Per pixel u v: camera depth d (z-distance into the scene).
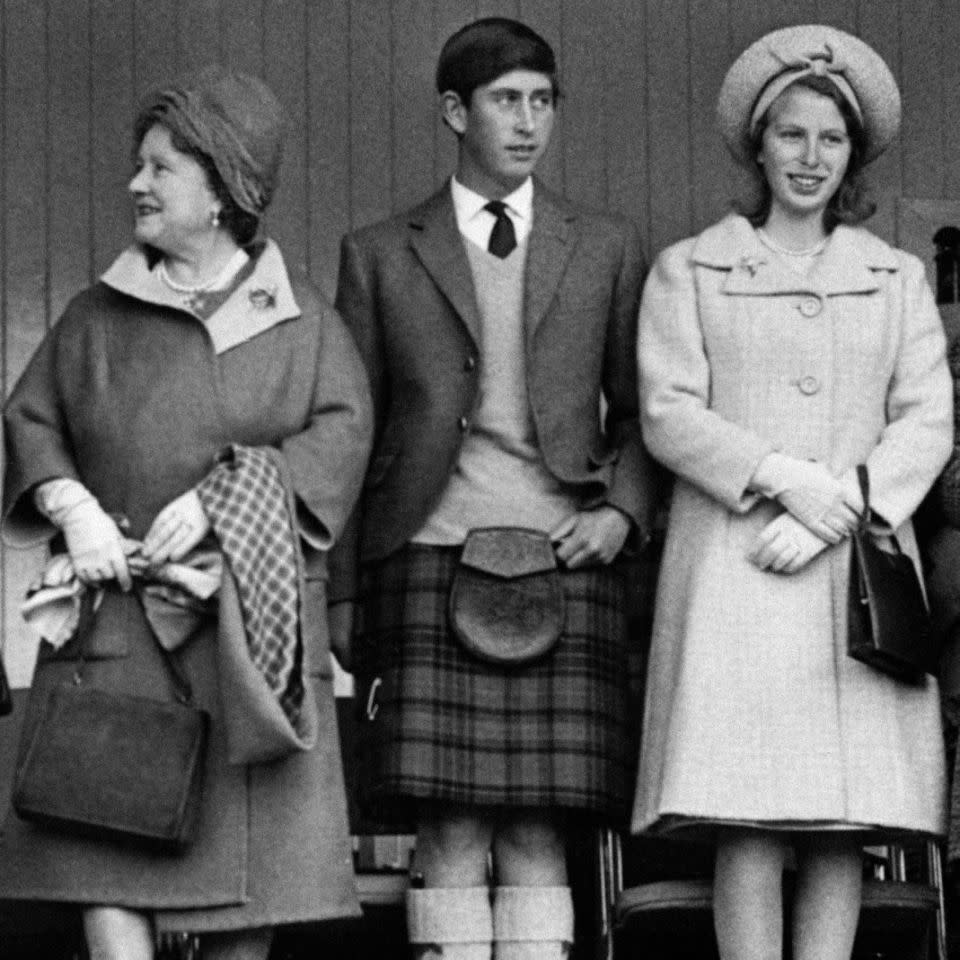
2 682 13.51
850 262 14.57
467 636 14.27
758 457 14.07
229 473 13.30
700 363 14.45
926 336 14.59
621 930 15.02
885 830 14.12
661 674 14.34
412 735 14.20
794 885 15.09
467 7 20.25
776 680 14.04
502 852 14.56
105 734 13.12
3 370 19.56
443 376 14.66
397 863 16.70
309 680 13.27
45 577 13.52
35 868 13.26
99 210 19.77
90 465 13.74
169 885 13.19
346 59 20.09
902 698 14.22
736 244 14.62
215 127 13.77
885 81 14.66
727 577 14.17
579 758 14.32
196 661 13.42
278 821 13.30
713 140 20.41
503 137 14.76
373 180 20.02
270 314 13.84
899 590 14.06
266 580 13.18
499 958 14.43
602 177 20.25
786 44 14.62
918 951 15.06
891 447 14.26
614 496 14.62
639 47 20.41
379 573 14.61
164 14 19.94
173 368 13.69
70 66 19.83
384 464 14.70
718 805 13.88
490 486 14.59
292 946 15.84
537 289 14.74
